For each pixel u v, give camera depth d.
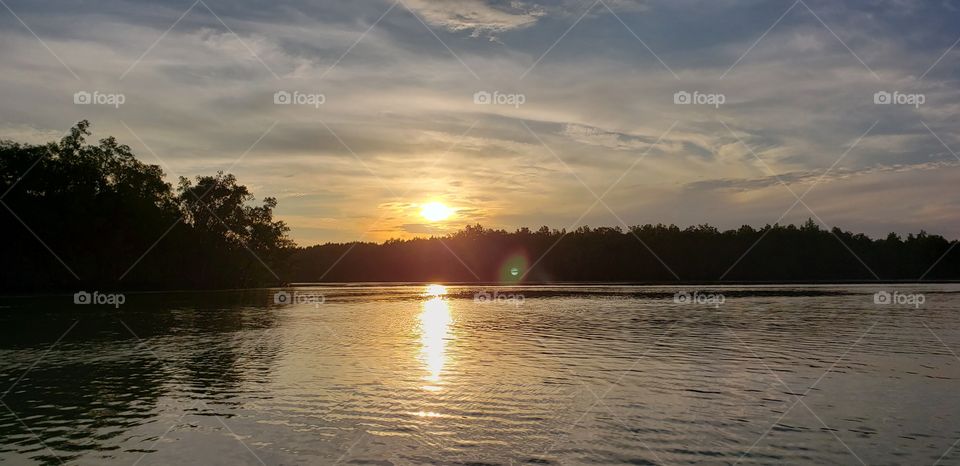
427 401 20.69
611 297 88.69
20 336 39.84
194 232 111.31
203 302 78.56
